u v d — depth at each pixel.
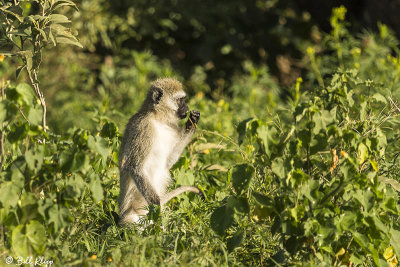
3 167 8.62
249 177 7.95
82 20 24.70
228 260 8.39
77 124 19.67
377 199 7.88
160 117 11.86
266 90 23.36
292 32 27.58
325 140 7.89
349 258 8.04
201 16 28.56
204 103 18.88
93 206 8.91
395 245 8.09
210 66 28.39
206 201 10.62
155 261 7.93
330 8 24.97
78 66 24.62
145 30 28.03
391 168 10.04
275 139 7.87
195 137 12.69
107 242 9.12
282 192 8.44
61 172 7.82
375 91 12.07
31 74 9.59
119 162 11.55
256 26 28.91
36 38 9.34
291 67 27.33
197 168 12.73
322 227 7.70
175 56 29.48
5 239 7.97
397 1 20.61
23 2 10.27
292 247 8.05
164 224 9.66
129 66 26.73
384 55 19.30
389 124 11.09
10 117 7.30
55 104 22.27
